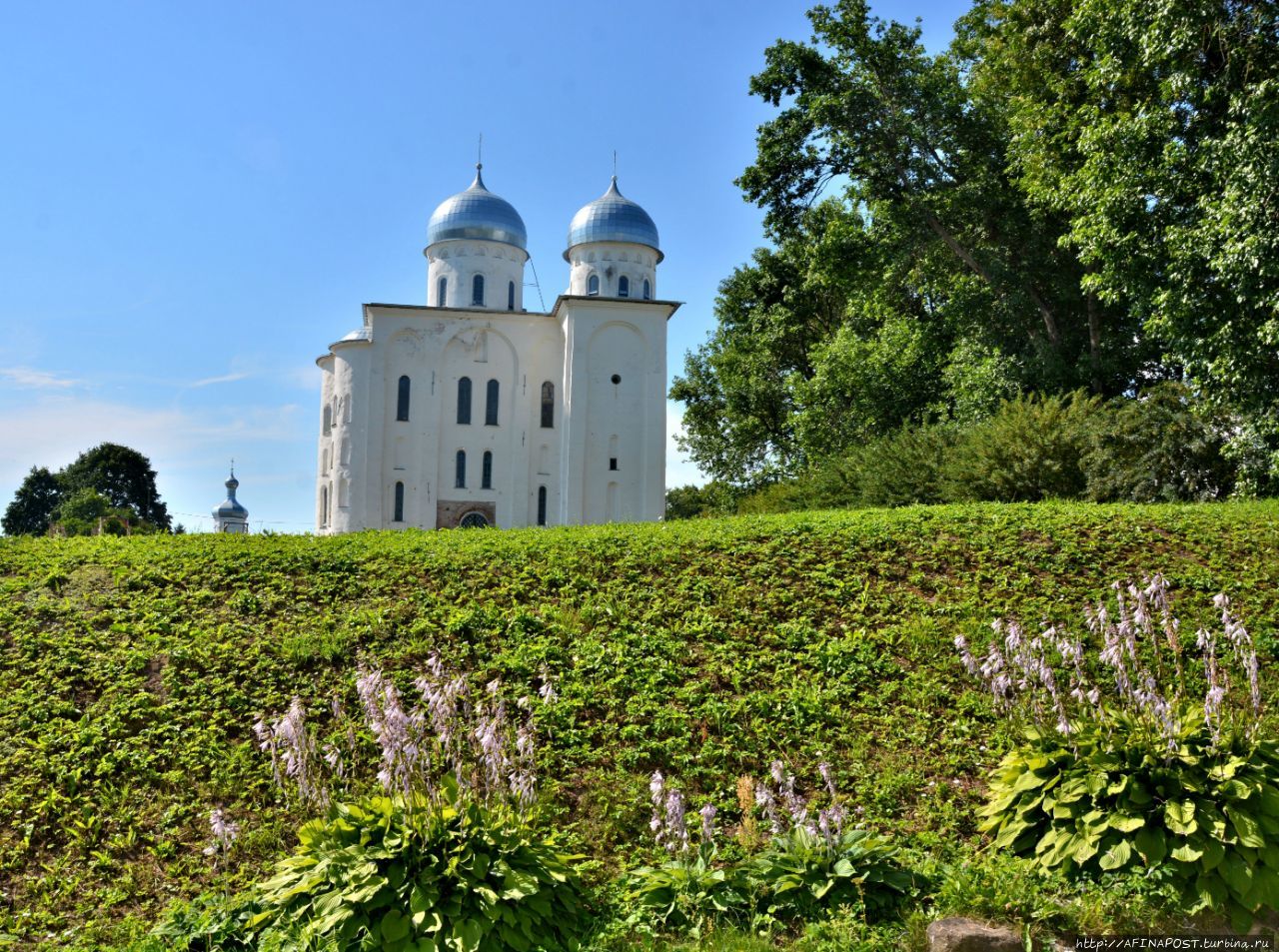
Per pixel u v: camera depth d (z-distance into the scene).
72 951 6.24
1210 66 19.97
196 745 8.68
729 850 7.08
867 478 24.83
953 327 31.17
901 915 6.29
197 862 7.36
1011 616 11.43
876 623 11.45
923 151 28.94
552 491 43.59
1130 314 21.92
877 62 28.78
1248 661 7.27
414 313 42.97
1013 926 6.02
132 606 11.28
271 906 6.34
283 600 11.69
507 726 8.55
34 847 7.49
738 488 44.00
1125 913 6.01
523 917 5.85
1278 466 18.72
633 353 43.31
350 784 8.20
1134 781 6.46
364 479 41.56
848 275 30.73
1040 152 24.00
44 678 9.67
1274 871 5.99
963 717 9.46
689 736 9.10
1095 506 16.08
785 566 13.06
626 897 6.64
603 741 9.05
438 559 13.05
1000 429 22.00
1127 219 20.55
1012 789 7.15
